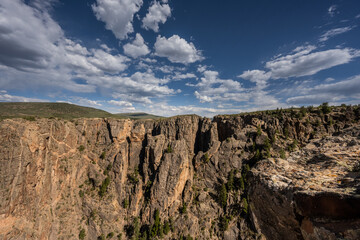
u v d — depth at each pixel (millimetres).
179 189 126562
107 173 137875
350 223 7094
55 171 107562
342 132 15656
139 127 161000
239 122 156875
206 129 171750
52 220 94125
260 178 12922
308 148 15352
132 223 116875
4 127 78750
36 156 89875
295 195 9531
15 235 71250
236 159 133375
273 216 11781
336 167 10750
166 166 130625
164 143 152000
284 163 13672
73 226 103750
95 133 157250
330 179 9633
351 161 10820
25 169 81875
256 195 13422
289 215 10242
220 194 118812
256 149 131125
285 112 142000
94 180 131750
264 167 14102
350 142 13477
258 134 133750
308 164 12734
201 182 135500
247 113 172750
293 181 10680
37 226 81875
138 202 127188
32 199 84562
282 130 132250
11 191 74312
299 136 125062
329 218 7863
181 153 136875
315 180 9930
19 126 85062
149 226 111625
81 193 122875
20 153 80062
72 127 138875
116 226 114500
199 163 144250
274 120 137500
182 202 123875
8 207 72000
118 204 127062
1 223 68500
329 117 121062
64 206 106750
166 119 188500
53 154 107375
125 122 161875
